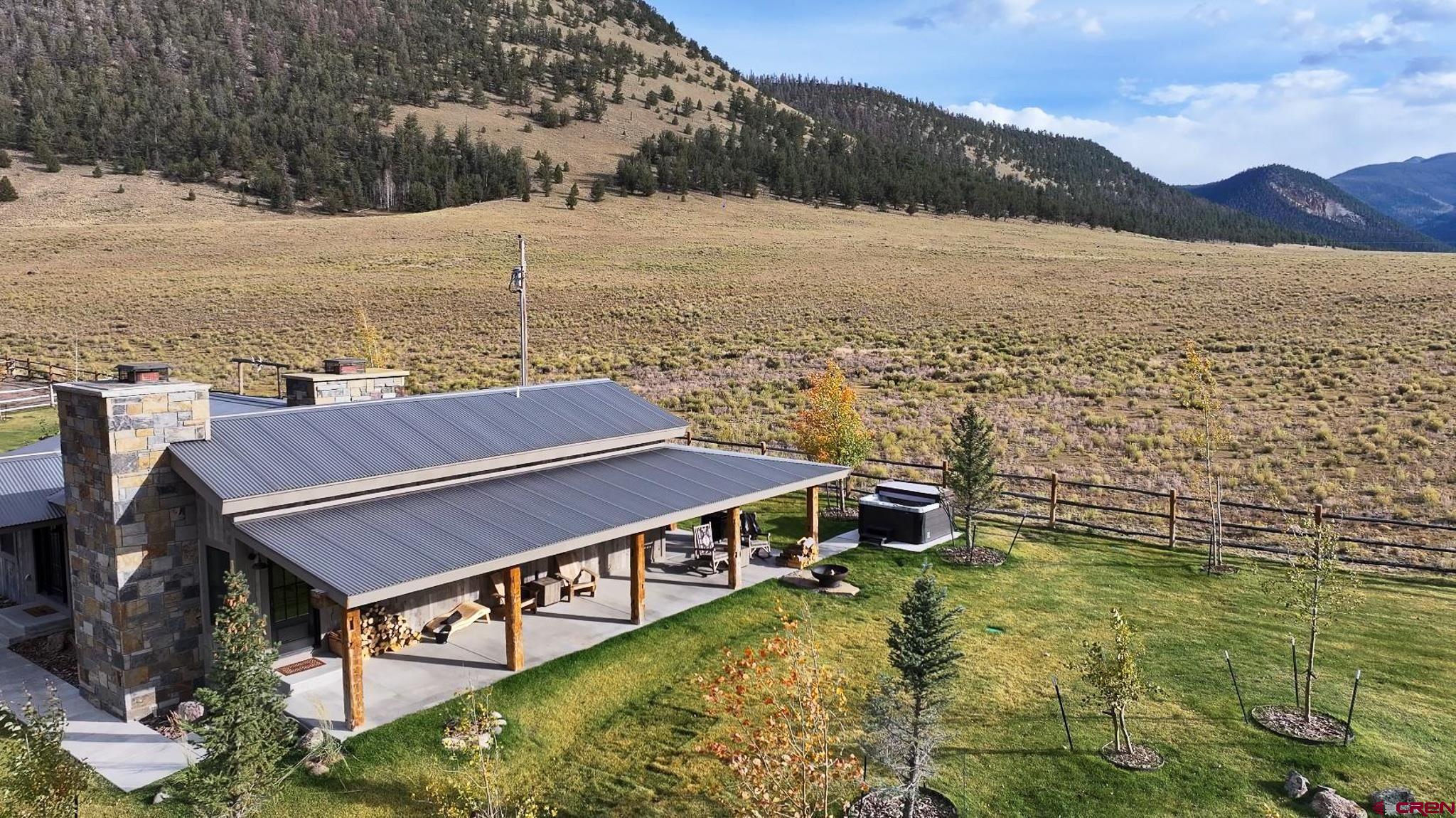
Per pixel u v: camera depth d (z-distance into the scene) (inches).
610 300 2395.4
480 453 509.4
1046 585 567.5
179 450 404.2
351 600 346.6
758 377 1513.3
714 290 2561.5
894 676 421.1
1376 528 692.1
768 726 314.7
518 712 395.2
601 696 410.9
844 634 482.9
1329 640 474.0
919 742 309.0
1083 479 860.0
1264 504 765.9
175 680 405.7
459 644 471.5
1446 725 378.9
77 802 305.7
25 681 435.8
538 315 2198.6
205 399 421.4
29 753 289.0
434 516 443.8
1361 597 485.1
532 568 532.7
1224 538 681.0
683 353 1756.9
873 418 1181.7
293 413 491.8
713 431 1113.4
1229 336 1652.3
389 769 347.6
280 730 317.1
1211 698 407.5
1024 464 932.6
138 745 371.6
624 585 569.3
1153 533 676.7
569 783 342.3
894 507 658.2
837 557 631.2
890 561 617.9
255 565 409.1
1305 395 1193.4
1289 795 327.3
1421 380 1193.4
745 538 635.5
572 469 557.9
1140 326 1839.3
